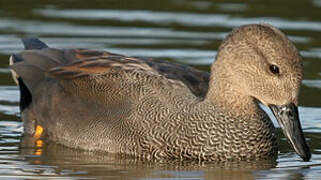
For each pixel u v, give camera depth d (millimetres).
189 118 16812
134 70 17922
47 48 19781
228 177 15547
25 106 19188
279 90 16219
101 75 18078
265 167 16281
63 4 28781
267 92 16344
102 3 28922
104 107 17656
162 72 17969
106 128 17328
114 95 17672
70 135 17859
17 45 24453
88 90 18047
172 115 16906
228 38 16750
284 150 17625
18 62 19469
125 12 27844
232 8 28281
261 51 16297
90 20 26906
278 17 27047
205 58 23469
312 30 25750
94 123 17578
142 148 16828
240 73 16547
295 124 16266
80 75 18281
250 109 16891
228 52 16656
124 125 17141
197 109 16906
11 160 16609
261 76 16328
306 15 27344
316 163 16516
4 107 20359
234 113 16828
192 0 29344
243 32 16547
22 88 19375
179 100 17141
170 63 18656
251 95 16625
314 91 21172
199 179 15375
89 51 19188
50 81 18812
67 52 19422
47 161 16562
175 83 17531
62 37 25156
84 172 15758
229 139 16734
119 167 16188
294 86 16172
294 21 26625
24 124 19078
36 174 15602
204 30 25906
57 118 18234
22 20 26781
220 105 16875
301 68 16219
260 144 16906
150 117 17016
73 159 16750
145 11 27984
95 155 17109
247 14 27406
